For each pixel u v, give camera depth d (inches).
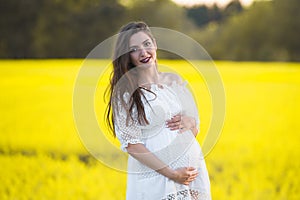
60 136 392.2
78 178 284.7
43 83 631.8
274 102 552.1
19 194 263.1
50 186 270.8
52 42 973.2
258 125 446.0
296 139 397.1
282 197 264.1
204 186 152.5
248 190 271.4
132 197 151.6
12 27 962.7
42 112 489.4
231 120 463.5
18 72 705.0
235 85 642.2
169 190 146.6
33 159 331.3
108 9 996.6
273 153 355.3
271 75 724.0
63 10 981.2
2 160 326.3
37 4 971.9
